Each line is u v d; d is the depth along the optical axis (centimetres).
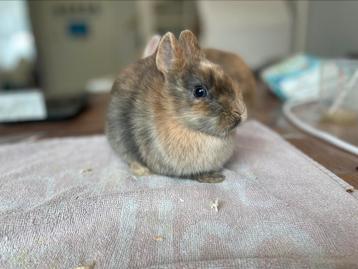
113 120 24
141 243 15
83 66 95
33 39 90
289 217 16
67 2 90
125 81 24
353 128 28
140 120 22
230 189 20
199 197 19
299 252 14
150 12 77
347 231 15
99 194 20
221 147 22
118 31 92
